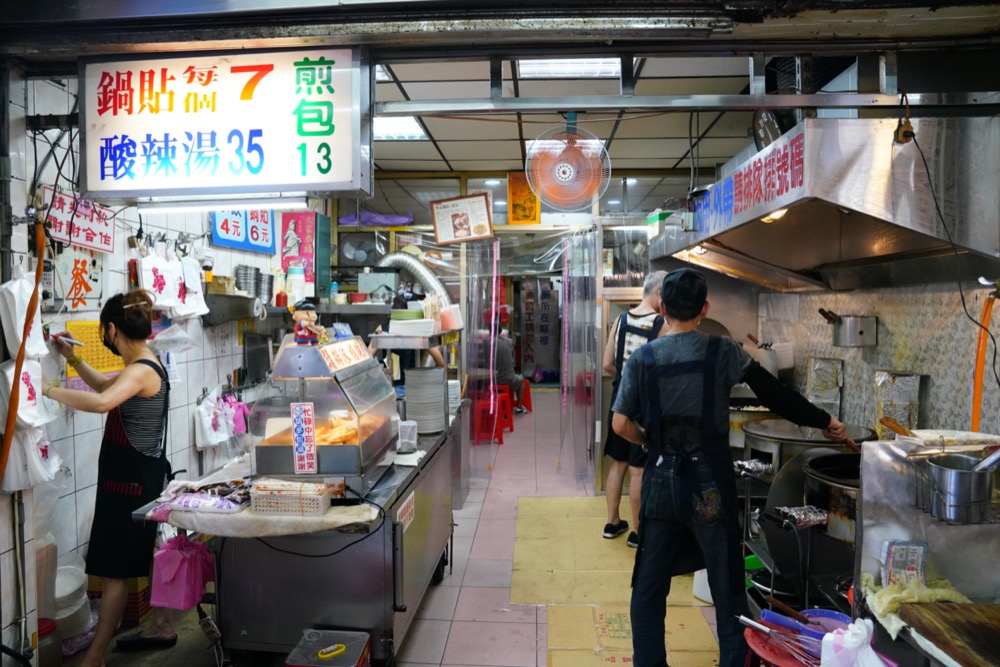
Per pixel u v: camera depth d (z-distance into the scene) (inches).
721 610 79.4
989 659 52.3
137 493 93.5
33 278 92.8
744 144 204.7
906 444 65.6
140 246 123.6
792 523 83.6
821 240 121.7
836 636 59.9
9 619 80.7
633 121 178.1
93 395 87.8
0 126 79.7
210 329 152.6
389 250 236.2
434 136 196.4
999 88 91.2
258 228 174.9
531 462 224.2
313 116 75.9
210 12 73.1
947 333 100.8
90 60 78.3
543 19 71.3
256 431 88.0
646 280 139.9
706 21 70.3
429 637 105.7
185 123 77.3
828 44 76.7
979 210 72.4
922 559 65.1
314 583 89.4
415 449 111.2
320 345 89.7
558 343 416.2
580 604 117.0
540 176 146.3
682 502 79.1
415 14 72.1
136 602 108.9
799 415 81.7
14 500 81.0
